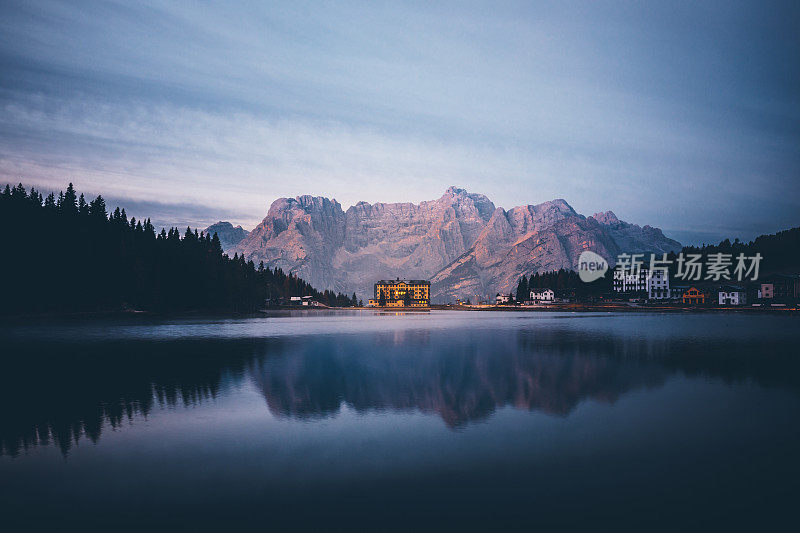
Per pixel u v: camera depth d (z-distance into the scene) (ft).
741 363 166.30
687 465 65.82
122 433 82.48
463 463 67.56
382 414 95.45
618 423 87.45
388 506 53.72
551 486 59.00
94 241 487.20
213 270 572.10
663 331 326.44
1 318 392.06
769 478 61.21
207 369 156.15
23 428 85.81
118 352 200.95
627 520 50.31
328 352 205.87
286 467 66.33
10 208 438.81
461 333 321.32
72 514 52.34
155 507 53.98
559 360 177.78
